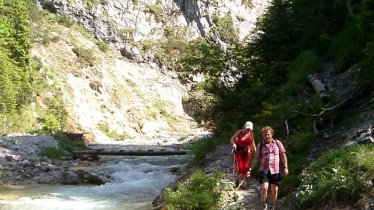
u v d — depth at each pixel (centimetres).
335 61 1427
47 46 5669
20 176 1711
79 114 5147
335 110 1079
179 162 2231
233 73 1859
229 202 926
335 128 1041
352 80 1209
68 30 6450
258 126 1310
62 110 4600
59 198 1327
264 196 822
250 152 1004
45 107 4484
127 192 1424
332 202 763
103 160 2386
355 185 744
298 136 1063
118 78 6419
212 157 1345
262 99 1547
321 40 1573
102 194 1398
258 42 1772
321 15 1675
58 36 6000
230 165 1202
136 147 3344
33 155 2230
